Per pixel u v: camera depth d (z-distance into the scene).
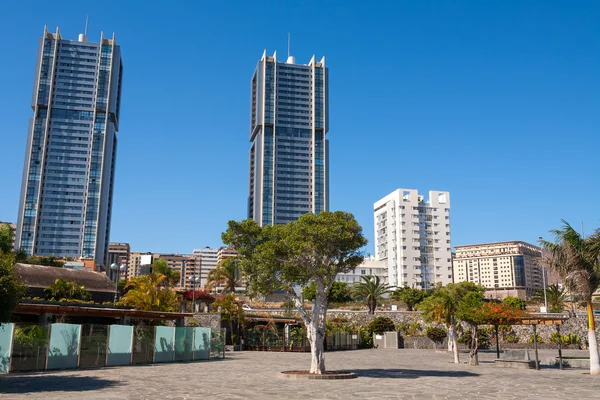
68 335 30.03
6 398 17.08
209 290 94.44
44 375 25.86
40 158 198.50
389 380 25.84
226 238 27.91
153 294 51.03
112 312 37.94
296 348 55.69
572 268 31.31
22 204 193.12
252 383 23.39
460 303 40.22
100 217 199.50
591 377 28.52
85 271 60.78
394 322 78.06
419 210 190.88
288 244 25.59
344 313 80.31
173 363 36.81
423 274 185.75
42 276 54.72
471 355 39.06
